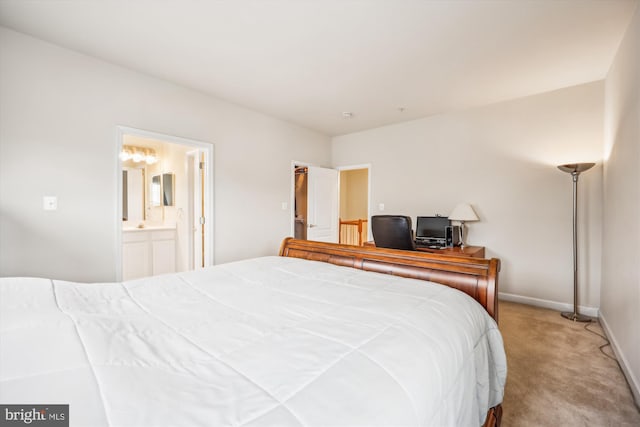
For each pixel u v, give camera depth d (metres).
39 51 2.28
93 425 0.47
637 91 1.90
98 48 2.42
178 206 4.36
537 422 1.54
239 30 2.19
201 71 2.82
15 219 2.19
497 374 1.31
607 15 2.00
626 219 2.09
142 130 2.84
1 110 2.13
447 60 2.62
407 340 0.87
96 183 2.55
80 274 2.47
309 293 1.32
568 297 3.20
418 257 1.75
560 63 2.67
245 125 3.82
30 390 0.52
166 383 0.62
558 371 2.02
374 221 3.22
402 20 2.07
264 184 4.08
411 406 0.66
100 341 0.76
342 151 5.18
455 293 1.35
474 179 3.81
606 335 2.57
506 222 3.59
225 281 1.51
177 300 1.21
